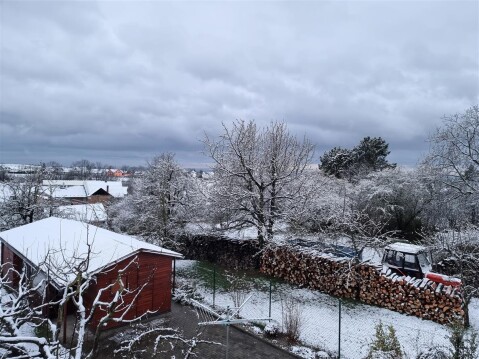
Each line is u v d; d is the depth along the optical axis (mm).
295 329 12125
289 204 20594
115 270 12992
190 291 16656
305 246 19156
